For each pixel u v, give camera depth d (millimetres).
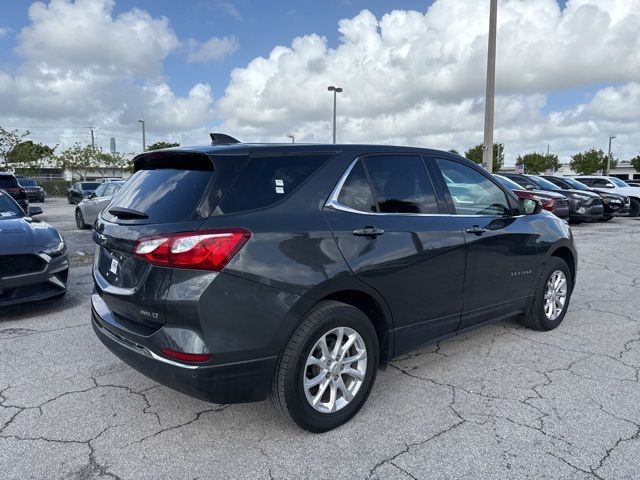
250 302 2611
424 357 4156
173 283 2555
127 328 2863
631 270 8047
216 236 2549
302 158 3049
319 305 2887
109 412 3201
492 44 16188
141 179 3225
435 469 2592
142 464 2635
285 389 2754
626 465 2619
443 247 3514
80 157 53094
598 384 3623
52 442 2842
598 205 15523
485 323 4098
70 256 9414
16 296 5062
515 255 4215
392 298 3227
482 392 3492
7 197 6609
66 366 3945
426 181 3627
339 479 2514
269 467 2611
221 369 2584
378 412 3203
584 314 5465
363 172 3252
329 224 2943
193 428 3004
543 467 2605
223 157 2801
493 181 4234
